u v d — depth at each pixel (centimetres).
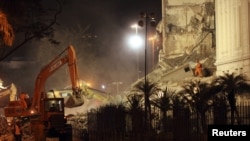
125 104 3328
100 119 2986
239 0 4250
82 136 3262
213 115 2247
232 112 2277
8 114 3809
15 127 3538
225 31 4641
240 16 4238
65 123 3303
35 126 3488
